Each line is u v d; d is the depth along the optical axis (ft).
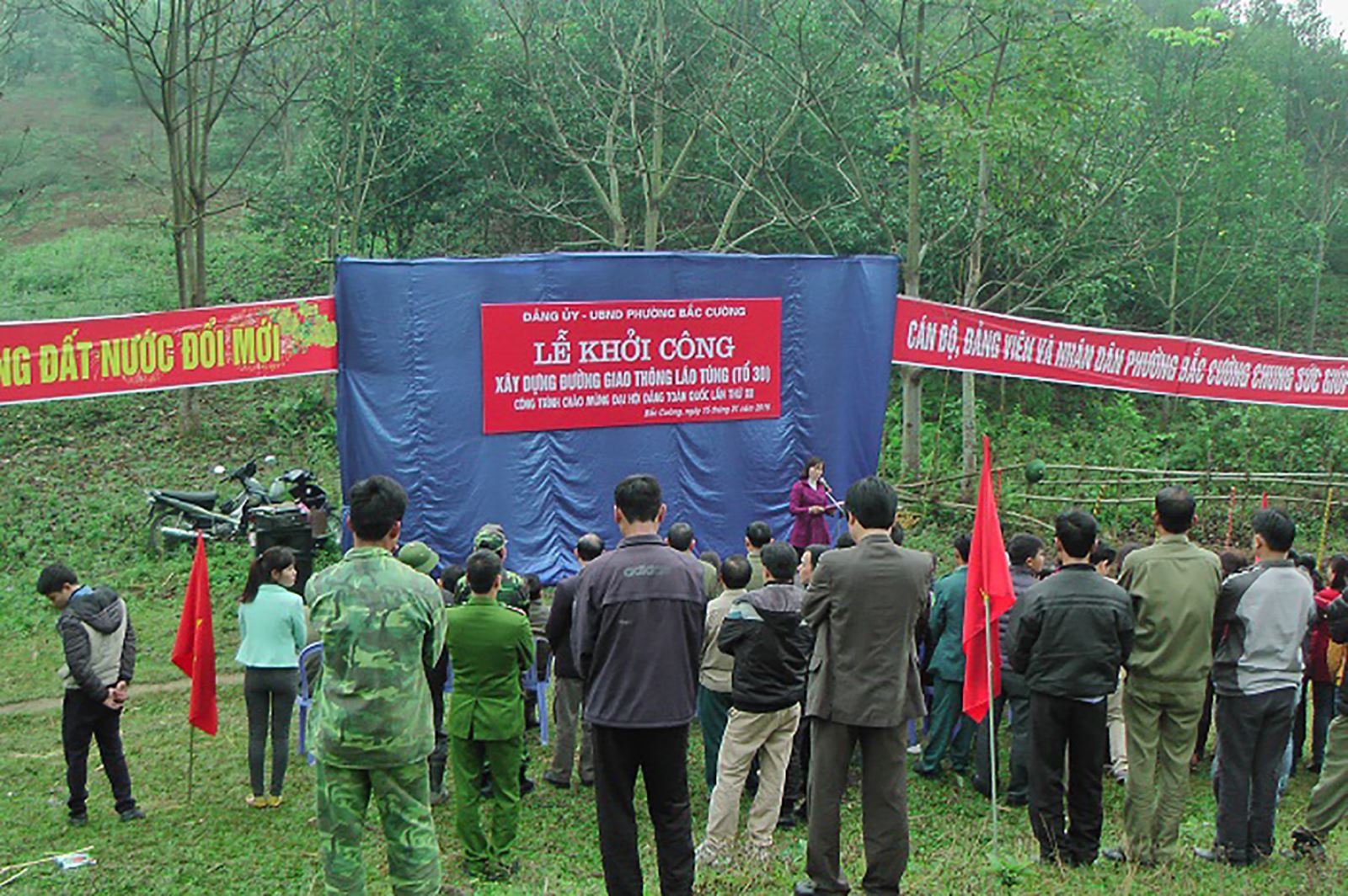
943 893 18.88
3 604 43.16
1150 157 66.59
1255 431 75.00
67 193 114.83
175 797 27.58
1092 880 19.71
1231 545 62.59
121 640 25.76
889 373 44.75
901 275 81.66
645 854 22.68
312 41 77.56
